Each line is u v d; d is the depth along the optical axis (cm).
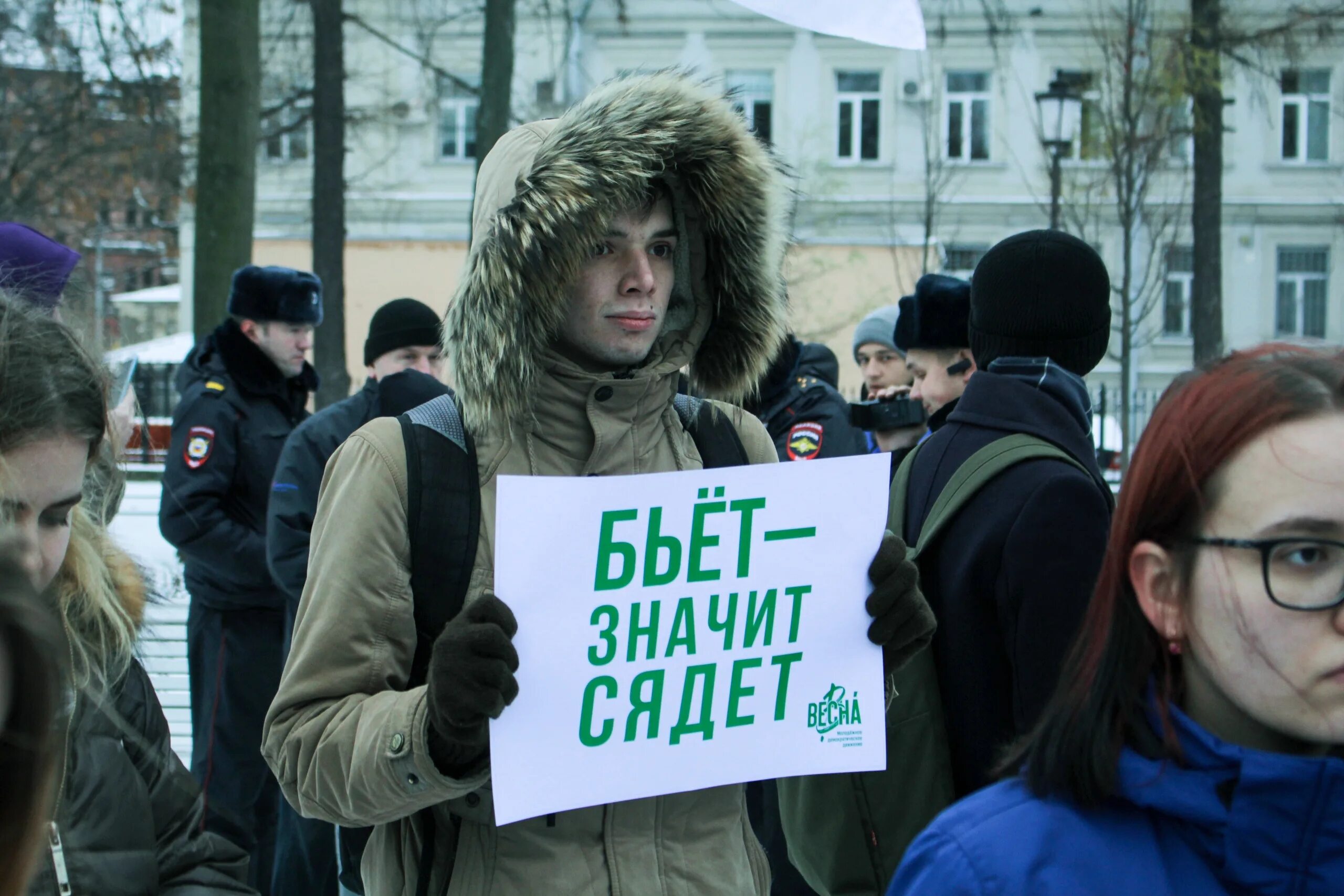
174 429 443
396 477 178
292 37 1919
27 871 85
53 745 84
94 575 161
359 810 167
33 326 137
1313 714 111
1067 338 238
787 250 218
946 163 2459
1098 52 2295
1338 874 111
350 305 2509
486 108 1409
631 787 173
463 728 155
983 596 215
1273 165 2473
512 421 185
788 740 183
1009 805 124
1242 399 116
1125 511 124
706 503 179
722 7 2464
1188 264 2311
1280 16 1770
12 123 1912
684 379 229
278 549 389
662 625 177
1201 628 117
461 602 178
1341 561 110
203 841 174
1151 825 119
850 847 225
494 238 179
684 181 204
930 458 240
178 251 2672
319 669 172
